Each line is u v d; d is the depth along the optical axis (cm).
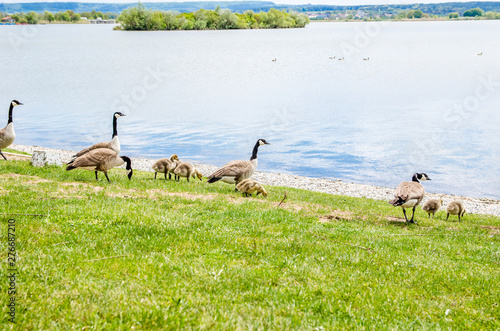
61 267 793
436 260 1074
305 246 1077
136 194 1600
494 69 10775
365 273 934
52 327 562
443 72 10600
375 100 7200
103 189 1598
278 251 1027
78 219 1123
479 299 842
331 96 7725
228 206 1525
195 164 3650
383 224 1523
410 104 6788
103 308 627
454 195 3005
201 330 593
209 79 10256
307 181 3256
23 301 629
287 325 644
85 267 810
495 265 1088
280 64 13150
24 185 1516
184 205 1487
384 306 773
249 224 1262
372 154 4116
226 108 6706
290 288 804
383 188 3109
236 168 1864
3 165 1956
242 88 8875
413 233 1395
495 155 4025
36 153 2059
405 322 709
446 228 1534
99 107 6719
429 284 905
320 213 1611
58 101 7206
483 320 750
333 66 12669
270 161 3925
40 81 9656
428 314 754
